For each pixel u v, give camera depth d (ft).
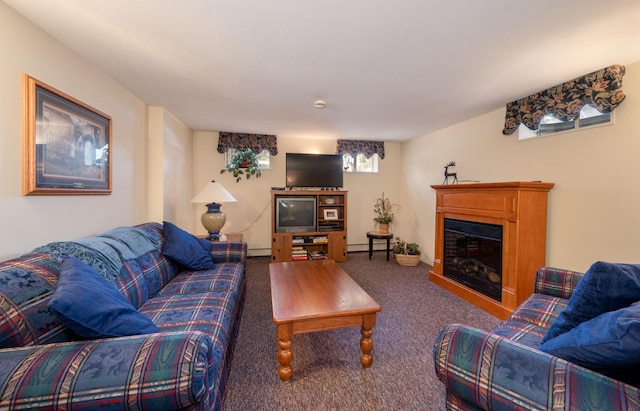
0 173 4.36
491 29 5.12
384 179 16.92
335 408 4.57
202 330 4.42
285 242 14.05
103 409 2.52
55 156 5.31
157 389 2.62
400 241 15.94
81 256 4.45
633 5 4.40
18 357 2.66
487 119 10.59
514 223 7.77
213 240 10.37
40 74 5.10
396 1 4.36
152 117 9.92
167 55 6.17
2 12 4.39
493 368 2.71
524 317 4.90
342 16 4.76
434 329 7.21
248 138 14.55
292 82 7.67
